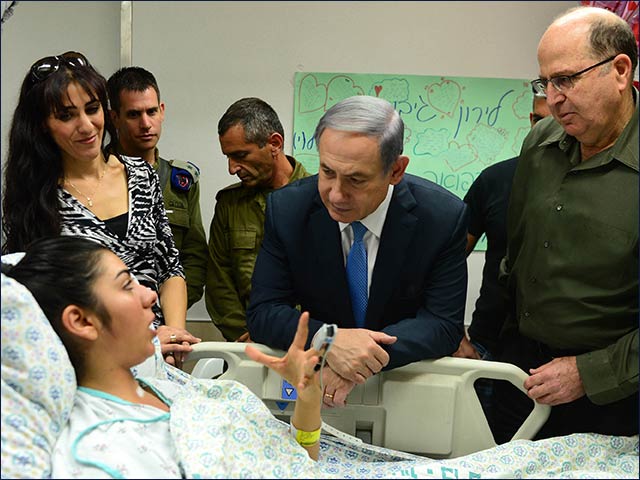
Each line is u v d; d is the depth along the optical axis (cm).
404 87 314
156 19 302
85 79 172
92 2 305
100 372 145
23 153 177
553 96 160
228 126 220
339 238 176
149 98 220
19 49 304
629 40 159
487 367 175
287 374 143
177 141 307
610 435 175
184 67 305
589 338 170
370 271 180
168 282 201
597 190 168
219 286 239
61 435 134
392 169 158
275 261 183
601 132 164
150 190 195
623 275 165
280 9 307
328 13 309
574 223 170
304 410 149
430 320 178
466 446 178
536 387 168
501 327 235
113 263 143
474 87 316
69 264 139
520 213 189
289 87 310
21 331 129
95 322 140
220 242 239
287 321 176
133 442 134
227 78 307
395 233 174
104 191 187
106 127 190
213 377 215
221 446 137
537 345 191
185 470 133
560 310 172
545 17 315
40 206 177
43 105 171
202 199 307
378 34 312
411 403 178
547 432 188
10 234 179
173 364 183
